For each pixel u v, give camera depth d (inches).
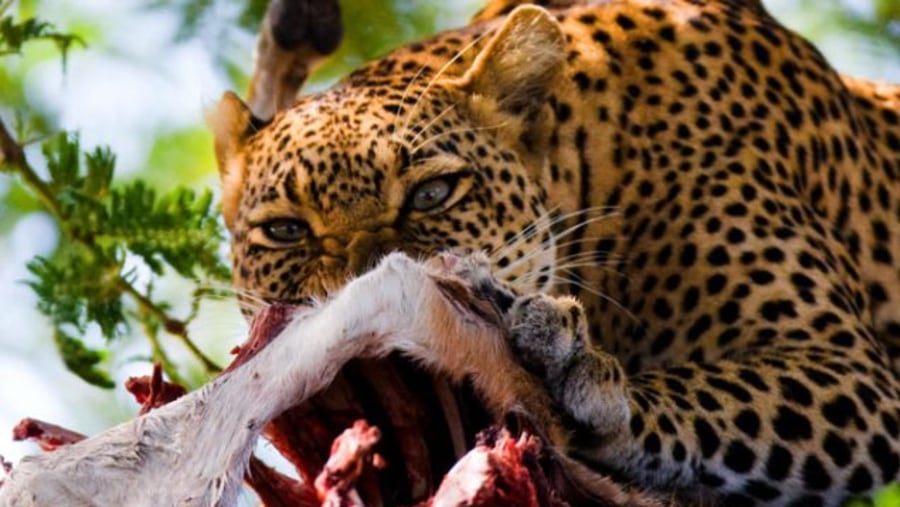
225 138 461.1
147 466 264.4
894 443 416.8
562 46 458.3
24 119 503.8
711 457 391.9
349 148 426.3
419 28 571.2
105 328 407.2
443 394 302.0
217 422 270.1
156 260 410.9
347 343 284.5
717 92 480.7
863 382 420.5
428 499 283.7
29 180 412.2
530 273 436.5
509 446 277.4
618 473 378.6
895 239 503.2
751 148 472.7
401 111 435.5
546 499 281.3
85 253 408.2
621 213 463.5
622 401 360.8
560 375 346.9
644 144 469.4
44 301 405.7
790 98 491.5
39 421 284.5
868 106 533.3
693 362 418.0
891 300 496.1
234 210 452.4
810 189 485.1
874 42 580.7
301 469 293.1
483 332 306.7
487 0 553.3
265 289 425.4
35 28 433.1
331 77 571.8
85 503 259.4
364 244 414.3
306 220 424.5
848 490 410.0
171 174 560.4
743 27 501.7
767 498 403.5
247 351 283.7
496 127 447.5
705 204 460.1
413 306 293.4
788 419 404.2
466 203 429.4
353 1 564.7
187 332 414.3
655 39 487.5
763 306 440.8
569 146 461.4
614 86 474.3
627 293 458.6
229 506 266.4
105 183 411.8
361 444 264.4
